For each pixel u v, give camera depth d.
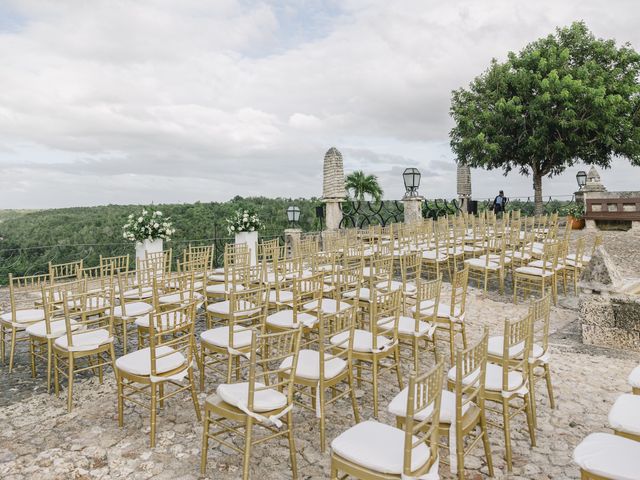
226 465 3.25
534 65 20.86
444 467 3.23
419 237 11.12
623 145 19.97
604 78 20.02
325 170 14.60
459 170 22.91
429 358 5.41
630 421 2.71
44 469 3.22
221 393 3.05
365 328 6.52
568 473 3.13
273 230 18.55
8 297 8.84
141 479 3.09
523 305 7.68
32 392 4.55
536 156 21.00
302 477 3.11
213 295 6.71
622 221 14.69
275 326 4.89
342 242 9.44
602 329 5.61
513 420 3.91
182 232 19.48
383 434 2.66
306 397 4.40
